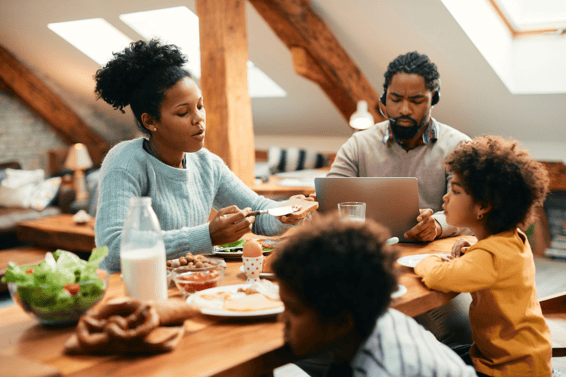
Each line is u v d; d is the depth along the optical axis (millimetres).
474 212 1250
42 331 984
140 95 1427
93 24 5047
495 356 1232
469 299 1715
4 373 737
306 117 5207
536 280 3594
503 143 1261
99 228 1365
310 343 768
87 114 6516
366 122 3596
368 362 754
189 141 1458
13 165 5562
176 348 903
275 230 1660
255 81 5176
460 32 3244
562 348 1455
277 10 3762
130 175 1426
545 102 3604
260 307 1023
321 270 718
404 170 2092
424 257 1441
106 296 1146
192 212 1569
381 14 3438
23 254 3973
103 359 862
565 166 3928
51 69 5867
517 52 3598
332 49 3902
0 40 5742
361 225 783
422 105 1935
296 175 4035
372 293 728
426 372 737
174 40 4938
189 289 1146
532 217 1251
